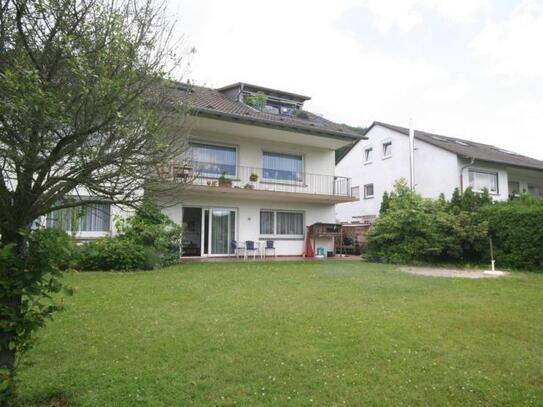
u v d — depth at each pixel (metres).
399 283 9.76
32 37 2.79
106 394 3.48
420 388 3.77
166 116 3.74
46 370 3.99
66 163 2.97
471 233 14.87
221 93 20.48
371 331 5.46
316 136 17.86
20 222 2.86
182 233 14.77
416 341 5.08
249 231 17.78
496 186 22.53
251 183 17.62
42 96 2.41
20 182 2.80
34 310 2.79
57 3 2.78
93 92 2.77
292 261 15.98
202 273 10.99
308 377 3.93
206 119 15.22
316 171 19.81
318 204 19.88
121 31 3.06
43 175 2.87
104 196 3.37
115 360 4.28
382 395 3.60
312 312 6.50
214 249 16.92
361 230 23.94
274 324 5.73
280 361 4.32
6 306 2.65
